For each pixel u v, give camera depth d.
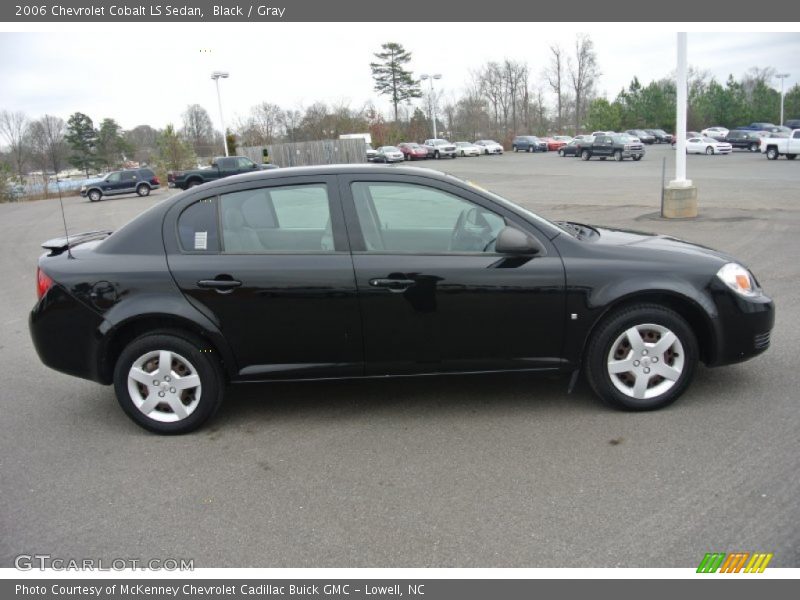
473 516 3.16
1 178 40.72
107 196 37.56
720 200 16.70
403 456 3.80
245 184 4.20
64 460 3.96
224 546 3.04
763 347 4.27
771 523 2.96
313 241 4.11
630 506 3.16
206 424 4.39
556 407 4.37
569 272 4.04
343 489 3.47
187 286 4.06
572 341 4.12
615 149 42.44
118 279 4.09
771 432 3.83
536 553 2.87
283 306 4.05
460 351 4.14
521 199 20.06
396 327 4.08
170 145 48.22
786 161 33.94
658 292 4.04
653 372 4.16
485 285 4.02
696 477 3.39
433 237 4.12
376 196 4.15
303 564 2.89
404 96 90.88
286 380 4.21
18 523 3.29
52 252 4.42
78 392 5.15
